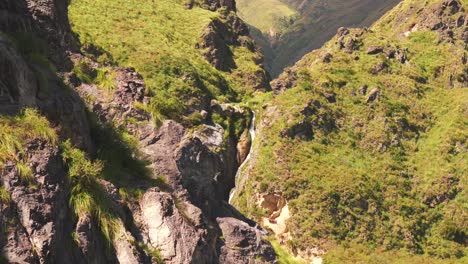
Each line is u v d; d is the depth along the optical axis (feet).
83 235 30.07
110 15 233.14
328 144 171.12
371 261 130.11
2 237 25.98
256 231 45.06
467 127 176.24
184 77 196.13
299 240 137.18
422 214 150.30
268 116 180.55
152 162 41.16
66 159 32.30
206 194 44.80
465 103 183.52
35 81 35.09
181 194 40.50
